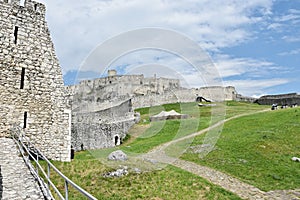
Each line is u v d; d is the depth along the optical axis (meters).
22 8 17.75
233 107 48.72
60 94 18.23
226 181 14.84
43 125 17.25
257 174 16.11
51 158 17.05
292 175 15.98
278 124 27.66
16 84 16.83
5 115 16.27
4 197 8.00
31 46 17.69
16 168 11.02
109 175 14.03
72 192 11.79
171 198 12.14
